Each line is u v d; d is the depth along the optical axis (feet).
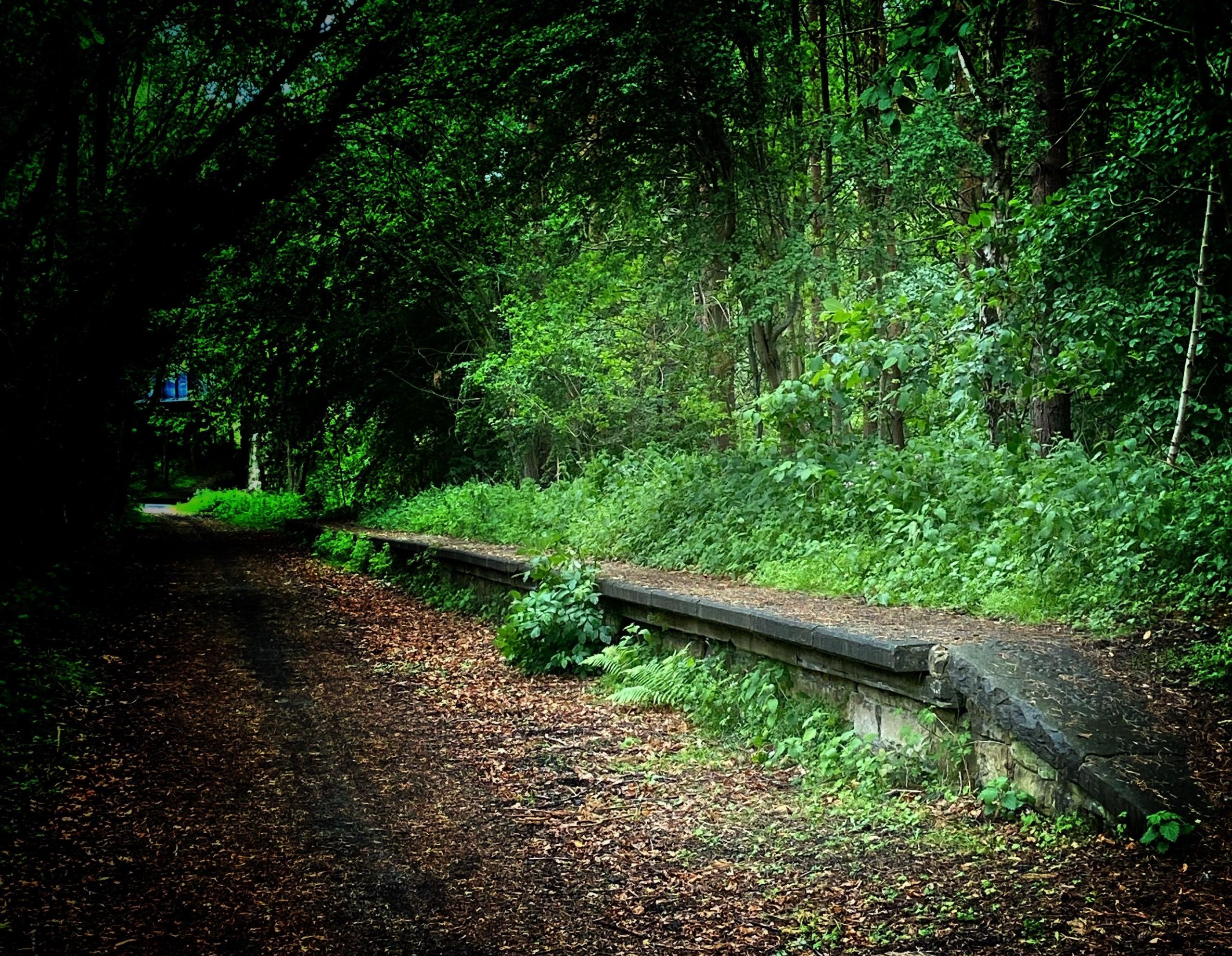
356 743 22.20
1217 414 33.22
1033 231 36.68
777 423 32.19
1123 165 34.50
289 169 39.99
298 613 40.93
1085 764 14.12
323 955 12.10
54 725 21.65
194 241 37.22
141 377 49.49
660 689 24.39
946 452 32.22
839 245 48.42
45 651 26.84
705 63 43.57
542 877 14.53
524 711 25.17
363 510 83.87
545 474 69.56
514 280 63.31
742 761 20.02
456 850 15.72
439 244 65.57
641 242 52.49
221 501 133.59
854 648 18.44
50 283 35.42
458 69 47.16
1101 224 35.83
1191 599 19.70
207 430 101.96
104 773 19.21
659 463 44.75
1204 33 24.50
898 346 29.86
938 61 17.30
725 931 12.42
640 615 28.32
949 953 11.25
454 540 53.72
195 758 20.65
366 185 57.62
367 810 17.72
